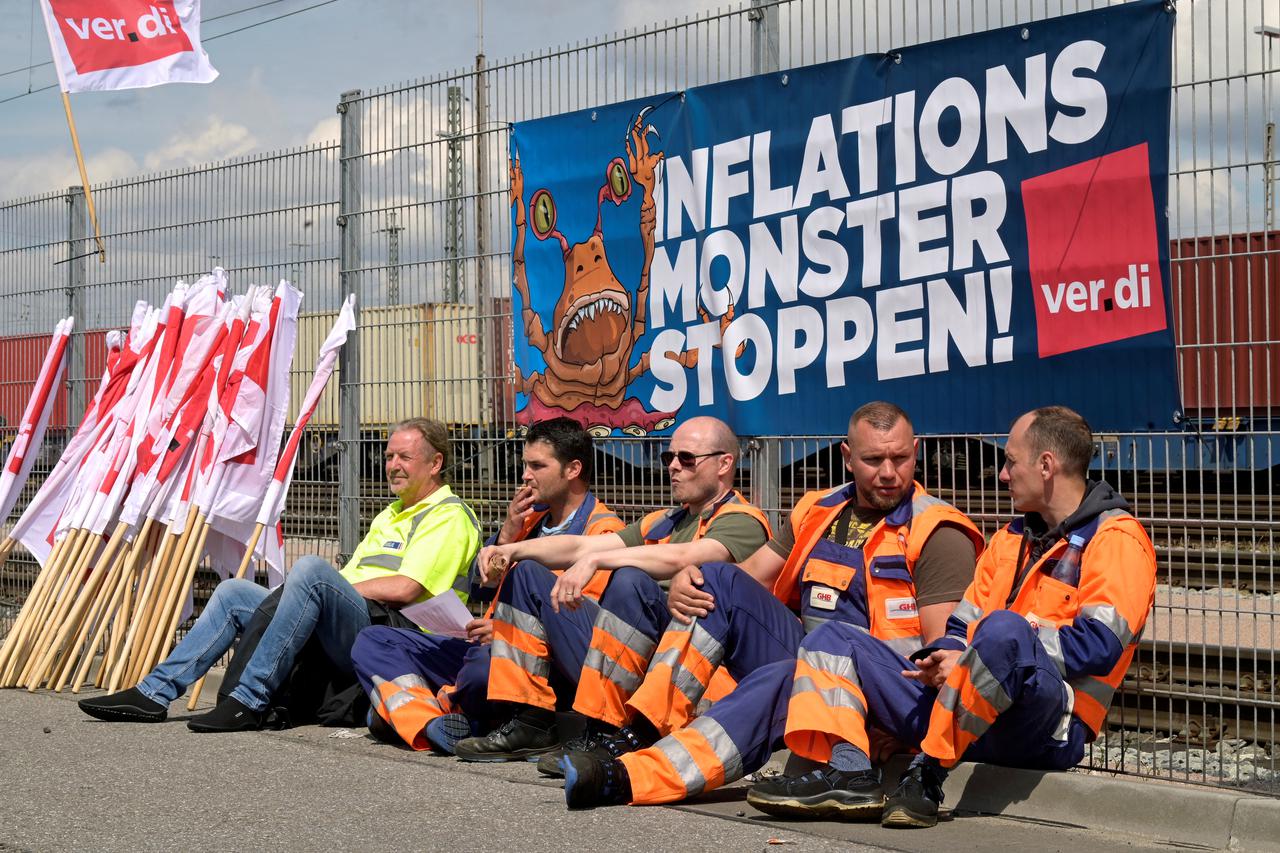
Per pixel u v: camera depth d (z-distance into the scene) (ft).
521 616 16.84
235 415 23.08
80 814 14.23
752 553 16.42
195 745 17.97
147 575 22.82
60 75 26.73
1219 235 15.49
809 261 18.94
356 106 24.08
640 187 20.71
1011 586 14.43
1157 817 13.50
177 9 26.78
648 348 20.65
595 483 21.30
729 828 13.53
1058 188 16.75
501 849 12.77
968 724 13.25
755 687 14.71
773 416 19.33
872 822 13.89
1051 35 16.75
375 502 23.93
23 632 23.29
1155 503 16.44
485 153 22.53
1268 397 15.24
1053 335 16.80
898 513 15.28
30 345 29.89
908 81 17.99
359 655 18.24
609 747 15.37
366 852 12.70
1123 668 14.17
